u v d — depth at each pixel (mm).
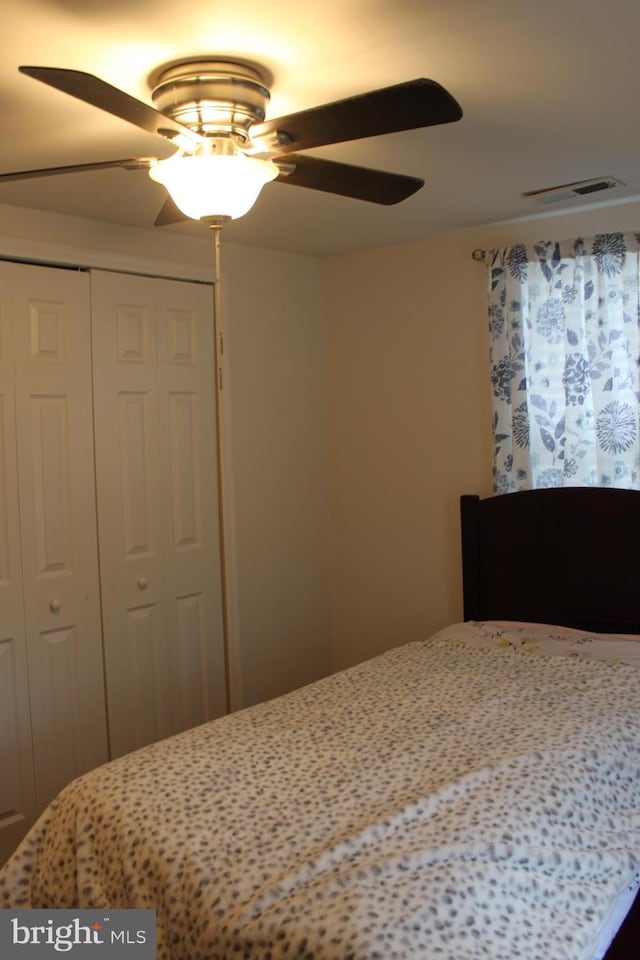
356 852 1517
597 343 2984
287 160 1669
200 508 3320
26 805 2777
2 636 2717
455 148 2242
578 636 2852
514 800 1646
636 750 1957
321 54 1612
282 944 1326
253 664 3514
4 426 2711
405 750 1943
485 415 3359
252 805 1729
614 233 2936
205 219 1730
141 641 3123
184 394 3252
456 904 1355
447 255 3400
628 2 1441
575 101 1909
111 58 1605
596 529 2977
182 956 1470
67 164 2254
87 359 2928
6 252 2678
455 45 1596
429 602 3570
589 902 1460
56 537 2859
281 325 3617
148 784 1828
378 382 3662
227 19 1456
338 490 3830
